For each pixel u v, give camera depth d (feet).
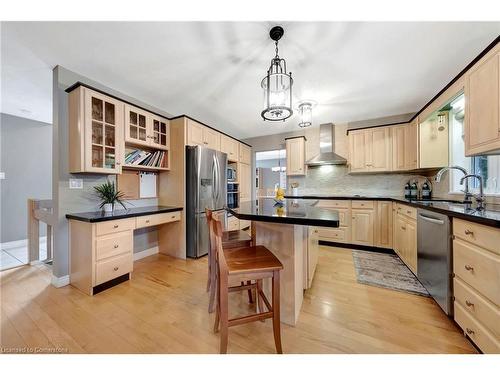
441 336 4.72
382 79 8.05
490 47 4.93
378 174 12.73
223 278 3.95
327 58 6.70
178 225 10.07
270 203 7.76
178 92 9.09
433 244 5.92
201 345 4.49
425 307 5.87
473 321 4.28
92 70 7.35
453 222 5.05
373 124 12.63
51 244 9.61
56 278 7.11
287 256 5.20
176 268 8.73
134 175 9.68
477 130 5.40
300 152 14.01
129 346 4.46
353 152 12.28
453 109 8.81
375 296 6.45
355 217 11.31
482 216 4.10
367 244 11.01
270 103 5.77
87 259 6.63
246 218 4.71
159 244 10.77
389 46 6.13
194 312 5.67
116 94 9.00
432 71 7.48
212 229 4.90
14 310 5.74
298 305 5.48
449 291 5.14
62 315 5.51
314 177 14.37
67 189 7.32
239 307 5.98
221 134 12.75
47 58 6.67
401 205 9.09
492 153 5.47
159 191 10.77
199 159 9.99
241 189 15.08
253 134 16.26
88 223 6.61
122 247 7.35
